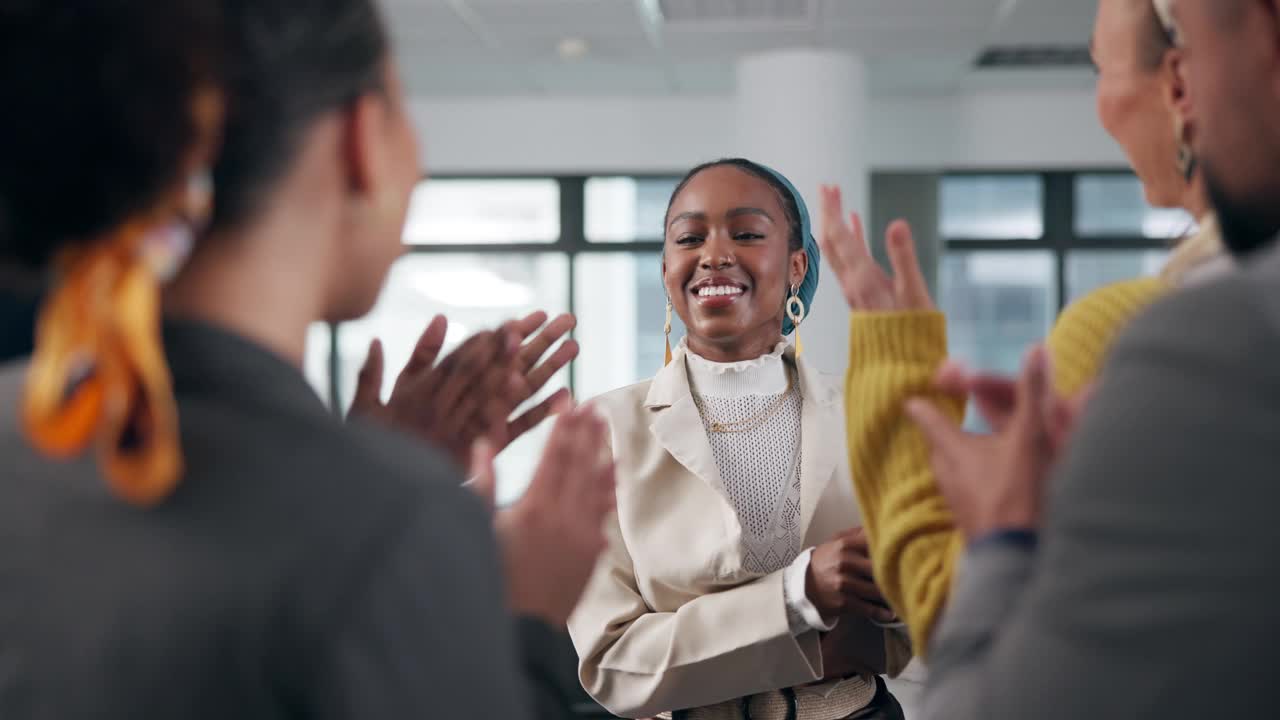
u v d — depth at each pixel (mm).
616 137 8289
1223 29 592
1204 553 464
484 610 531
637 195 8406
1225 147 601
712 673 1393
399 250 675
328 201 612
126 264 508
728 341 1621
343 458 536
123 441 499
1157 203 803
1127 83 775
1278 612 454
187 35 508
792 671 1379
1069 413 658
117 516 521
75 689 499
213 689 492
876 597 1343
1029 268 8156
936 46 6887
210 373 552
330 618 494
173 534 511
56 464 545
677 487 1547
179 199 526
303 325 616
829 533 1524
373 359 916
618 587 1520
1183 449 473
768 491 1546
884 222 8188
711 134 8250
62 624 508
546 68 7477
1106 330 782
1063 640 500
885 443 825
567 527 716
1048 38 6695
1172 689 469
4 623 515
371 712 490
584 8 6219
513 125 8336
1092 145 8016
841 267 877
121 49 491
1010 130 8070
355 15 600
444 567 518
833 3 6145
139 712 493
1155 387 488
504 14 6320
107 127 490
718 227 1616
